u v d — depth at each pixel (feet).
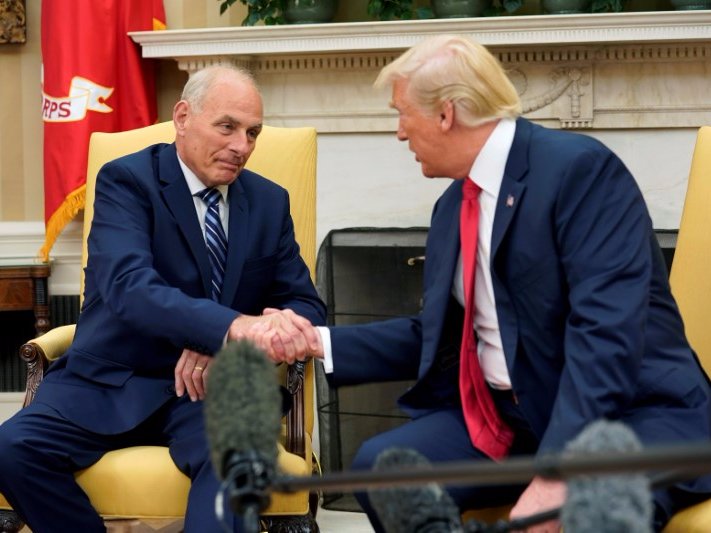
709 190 8.20
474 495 6.97
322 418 12.67
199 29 12.57
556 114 12.47
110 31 13.30
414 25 12.06
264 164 9.91
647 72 12.30
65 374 8.78
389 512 3.24
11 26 13.98
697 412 6.52
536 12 13.12
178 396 8.51
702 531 6.26
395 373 7.70
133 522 11.78
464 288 7.09
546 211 6.60
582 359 6.17
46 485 8.14
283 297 9.25
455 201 7.45
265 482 2.99
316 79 12.89
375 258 12.50
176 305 8.16
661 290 6.82
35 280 13.38
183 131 8.92
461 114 6.81
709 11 11.56
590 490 2.33
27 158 14.28
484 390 7.14
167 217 8.84
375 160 12.89
